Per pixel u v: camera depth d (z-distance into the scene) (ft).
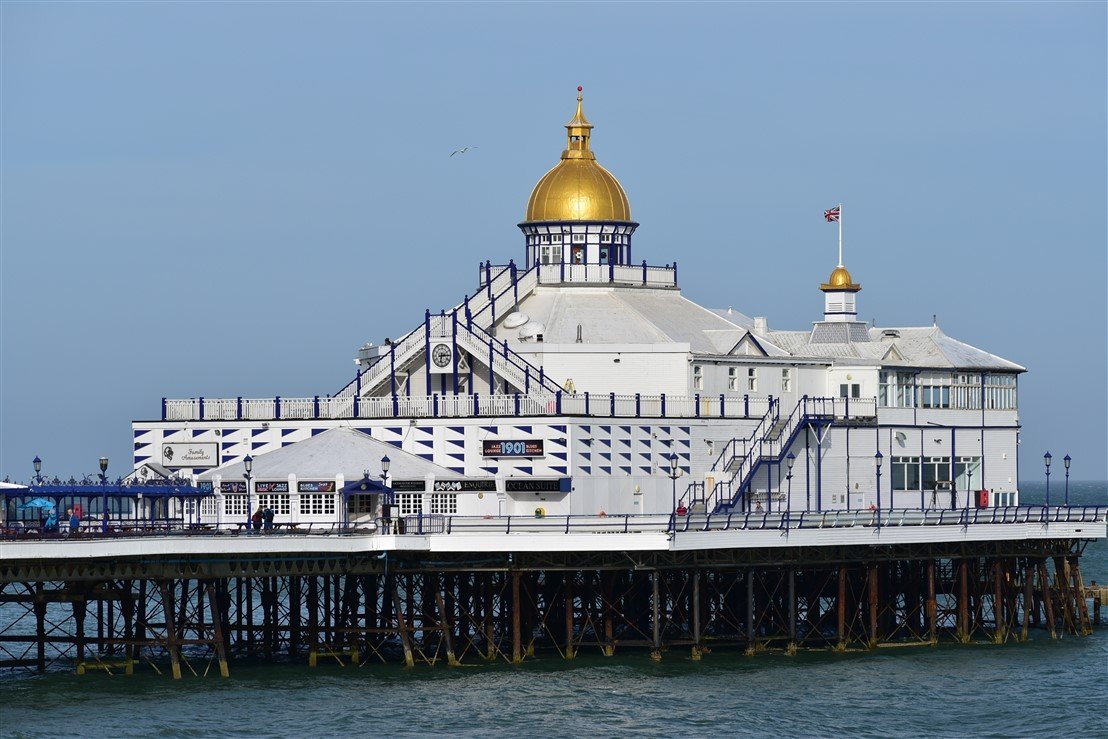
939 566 641.40
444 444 569.23
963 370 643.45
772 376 619.26
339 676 492.54
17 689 476.54
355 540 483.51
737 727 444.96
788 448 592.60
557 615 547.49
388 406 579.48
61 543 449.89
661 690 479.00
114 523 498.69
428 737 431.43
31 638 502.79
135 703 460.14
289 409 588.91
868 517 542.16
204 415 595.06
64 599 490.90
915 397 632.38
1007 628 596.29
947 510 556.92
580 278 638.53
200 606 521.65
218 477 552.00
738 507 579.48
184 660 506.48
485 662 508.94
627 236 655.76
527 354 602.44
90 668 503.61
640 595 561.02
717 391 607.37
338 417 582.76
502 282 632.79
